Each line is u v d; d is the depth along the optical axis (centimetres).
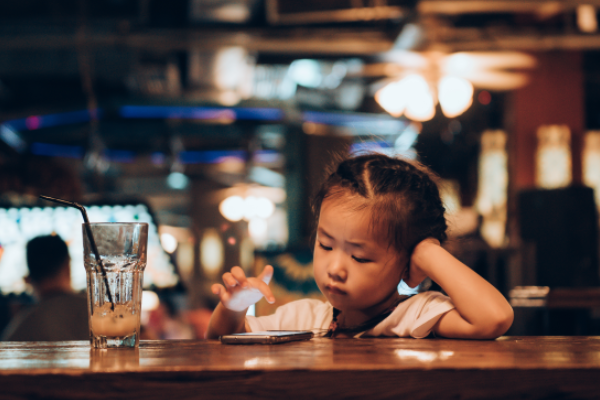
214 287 107
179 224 1104
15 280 269
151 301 439
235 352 80
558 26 572
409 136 666
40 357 76
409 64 535
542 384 65
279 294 255
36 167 278
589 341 95
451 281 102
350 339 99
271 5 459
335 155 136
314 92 641
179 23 490
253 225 1027
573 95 628
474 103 655
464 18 579
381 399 64
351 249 105
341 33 493
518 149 629
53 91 714
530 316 216
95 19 481
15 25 484
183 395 64
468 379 65
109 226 87
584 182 633
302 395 64
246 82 659
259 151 793
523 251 311
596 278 335
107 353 80
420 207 109
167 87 685
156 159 758
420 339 98
